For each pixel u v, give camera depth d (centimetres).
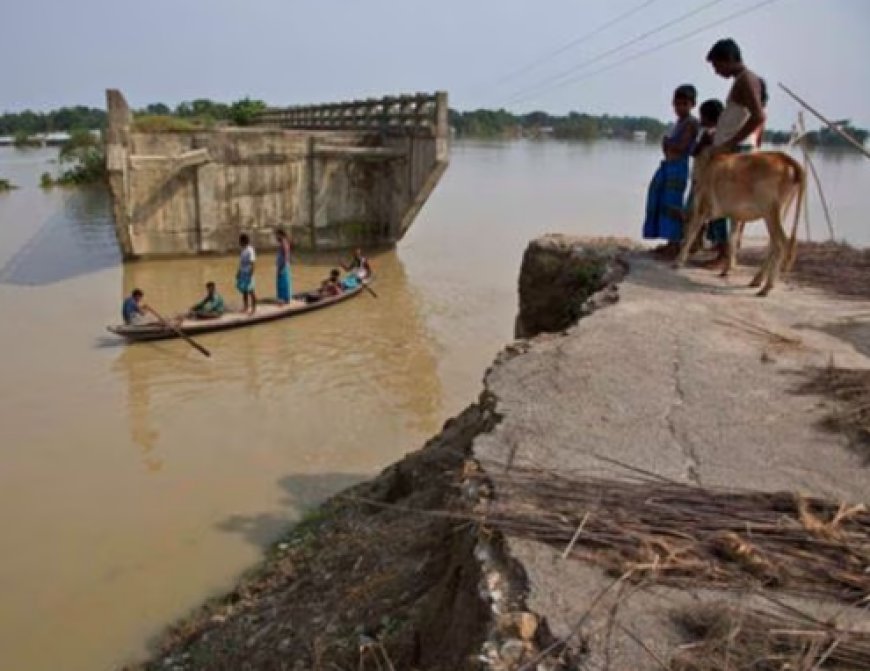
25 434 984
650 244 962
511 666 255
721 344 554
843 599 280
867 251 900
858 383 465
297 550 674
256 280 1848
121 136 1852
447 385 1197
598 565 300
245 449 959
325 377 1218
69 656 598
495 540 322
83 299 1655
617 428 419
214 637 557
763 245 950
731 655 251
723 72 721
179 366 1250
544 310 936
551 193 4022
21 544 743
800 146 1012
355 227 2203
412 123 2062
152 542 750
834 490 356
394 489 699
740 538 313
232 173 2023
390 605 422
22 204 3375
